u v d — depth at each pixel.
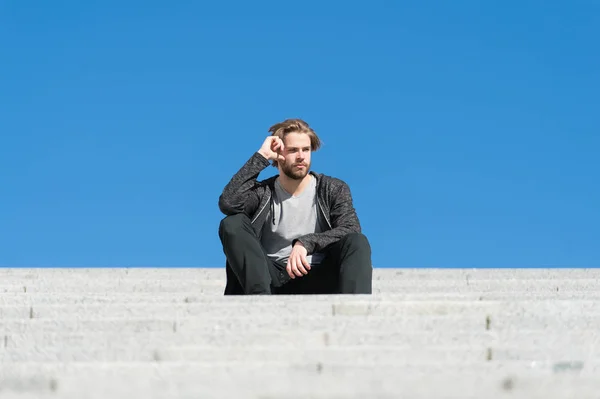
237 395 3.38
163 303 4.60
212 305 4.50
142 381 3.57
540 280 6.70
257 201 5.54
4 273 7.23
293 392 3.40
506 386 3.46
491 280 6.71
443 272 7.23
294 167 5.50
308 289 5.60
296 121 5.59
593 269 7.14
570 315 4.44
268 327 4.28
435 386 3.46
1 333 4.22
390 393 3.37
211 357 3.92
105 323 4.29
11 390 3.51
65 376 3.63
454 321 4.32
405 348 3.99
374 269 7.26
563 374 3.67
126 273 7.33
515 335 4.17
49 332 4.19
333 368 3.71
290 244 5.59
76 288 6.68
